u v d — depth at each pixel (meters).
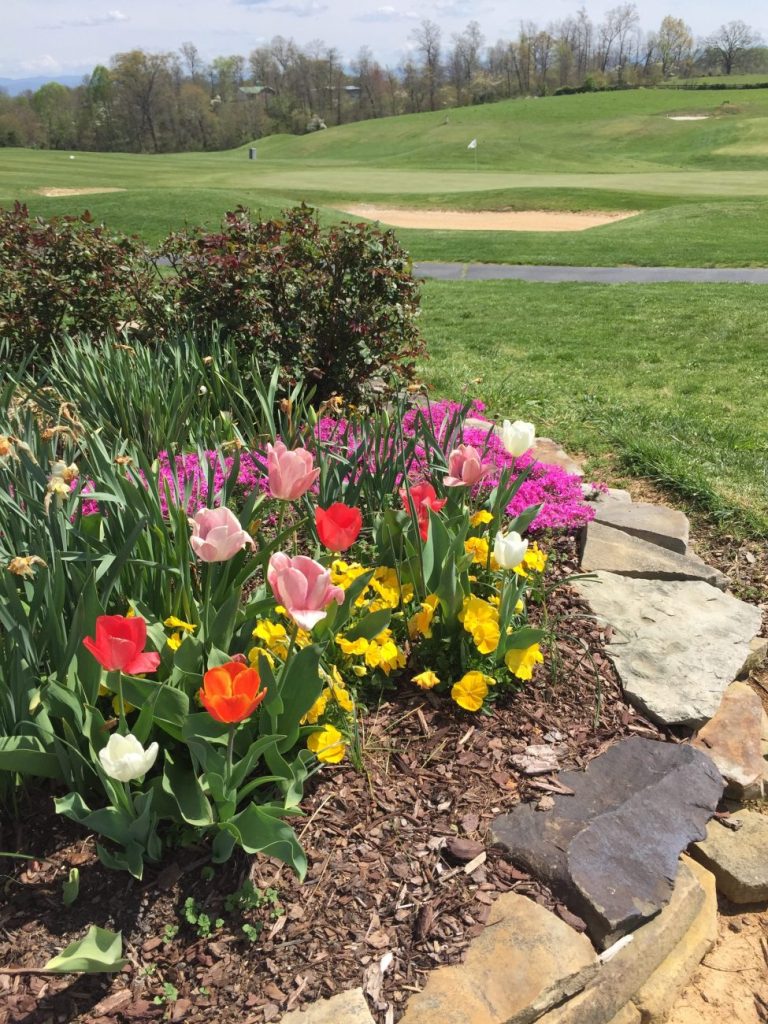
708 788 2.78
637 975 2.27
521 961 2.14
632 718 3.08
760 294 14.22
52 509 2.56
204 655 2.56
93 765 2.27
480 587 3.36
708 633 3.59
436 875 2.36
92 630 2.39
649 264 18.47
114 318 6.47
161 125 101.50
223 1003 2.01
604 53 126.44
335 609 2.66
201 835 2.34
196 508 3.33
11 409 4.46
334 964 2.10
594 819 2.56
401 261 6.16
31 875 2.27
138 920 2.17
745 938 2.60
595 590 3.87
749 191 33.72
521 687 3.11
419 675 2.93
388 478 3.78
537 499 4.60
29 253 6.52
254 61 119.88
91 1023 1.95
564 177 43.34
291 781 2.41
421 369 8.81
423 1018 2.00
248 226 6.15
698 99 80.81
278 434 4.57
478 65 122.12
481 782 2.68
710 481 5.34
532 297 14.54
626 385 8.38
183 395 4.94
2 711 2.31
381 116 116.81
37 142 100.31
